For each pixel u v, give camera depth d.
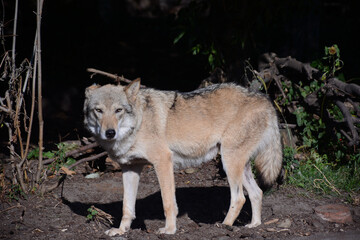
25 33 16.89
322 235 8.01
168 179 8.57
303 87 12.70
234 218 8.85
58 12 20.03
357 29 27.33
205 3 14.30
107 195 10.65
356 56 22.88
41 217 9.33
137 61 24.38
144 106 8.65
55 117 17.06
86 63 20.27
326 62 14.44
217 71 14.27
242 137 9.01
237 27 13.85
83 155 12.50
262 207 9.64
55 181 11.24
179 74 22.05
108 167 12.04
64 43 20.05
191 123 8.95
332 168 11.24
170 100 8.99
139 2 34.22
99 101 8.23
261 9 13.77
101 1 30.88
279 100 12.50
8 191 10.38
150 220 9.55
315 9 15.17
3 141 13.84
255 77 12.17
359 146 10.99
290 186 10.54
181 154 9.11
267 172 9.45
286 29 14.69
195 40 14.67
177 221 9.29
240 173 9.02
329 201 9.75
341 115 11.85
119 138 8.30
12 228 8.70
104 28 24.03
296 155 11.51
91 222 9.17
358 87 10.67
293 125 12.18
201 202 10.34
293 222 8.72
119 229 8.59
